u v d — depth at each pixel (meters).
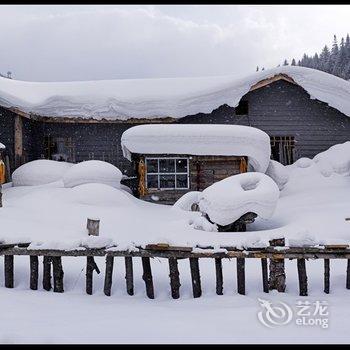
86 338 5.17
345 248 7.51
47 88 25.09
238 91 21.58
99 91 23.66
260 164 18.73
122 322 5.86
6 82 24.92
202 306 6.86
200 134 18.47
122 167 22.77
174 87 23.70
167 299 7.48
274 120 22.42
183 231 12.29
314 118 22.34
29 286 8.12
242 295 7.50
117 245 7.89
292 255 7.51
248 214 12.66
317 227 12.32
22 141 21.72
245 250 7.66
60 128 22.97
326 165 19.86
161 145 18.41
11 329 5.53
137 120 22.12
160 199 18.77
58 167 19.47
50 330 5.49
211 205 12.80
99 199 15.29
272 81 21.83
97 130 22.91
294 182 19.50
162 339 5.14
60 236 11.60
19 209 14.39
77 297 7.47
